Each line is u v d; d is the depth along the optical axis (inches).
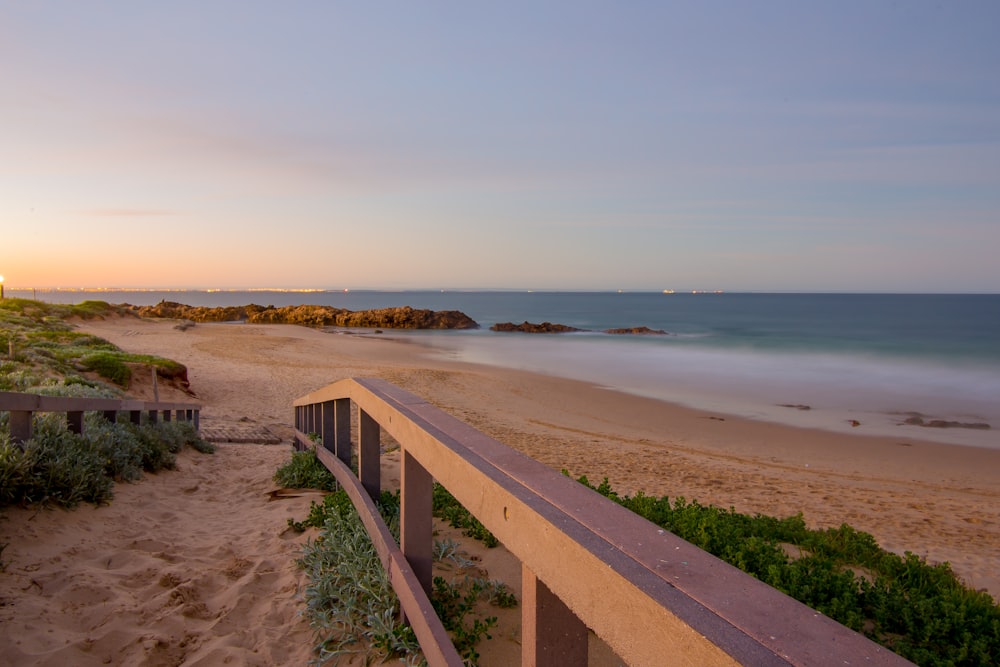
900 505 370.6
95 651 113.7
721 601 43.4
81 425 224.5
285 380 935.0
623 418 757.9
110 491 198.2
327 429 270.2
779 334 2317.9
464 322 2738.7
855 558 190.2
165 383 754.8
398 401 131.8
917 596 149.3
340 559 142.9
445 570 141.4
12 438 181.0
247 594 138.5
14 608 121.8
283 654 115.0
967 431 709.3
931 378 1159.0
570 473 406.3
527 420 714.2
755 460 549.3
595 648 108.7
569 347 1770.4
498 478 75.4
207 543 174.4
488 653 107.0
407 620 112.8
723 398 922.1
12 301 1620.3
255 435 512.1
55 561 145.9
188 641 119.0
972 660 123.6
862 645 37.9
